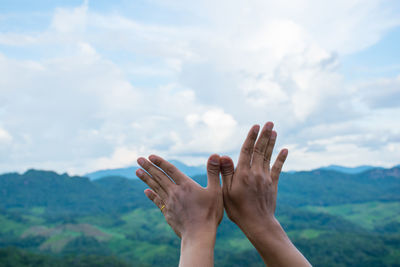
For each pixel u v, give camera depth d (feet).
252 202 6.02
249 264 298.97
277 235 5.83
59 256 345.72
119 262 296.92
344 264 289.53
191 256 5.37
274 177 6.44
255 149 6.26
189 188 5.98
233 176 6.22
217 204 6.00
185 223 5.85
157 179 6.23
